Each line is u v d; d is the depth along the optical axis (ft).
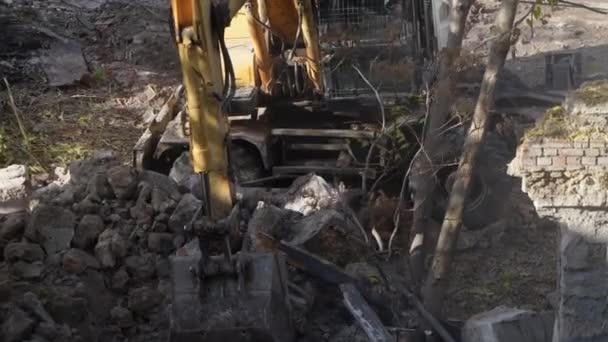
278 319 36.94
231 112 52.85
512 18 39.65
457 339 38.52
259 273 36.50
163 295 42.11
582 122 30.37
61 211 43.32
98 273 42.47
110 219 44.39
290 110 54.85
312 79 52.24
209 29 36.01
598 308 30.83
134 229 44.11
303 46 54.19
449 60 44.06
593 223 30.27
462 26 43.73
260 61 52.70
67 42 75.00
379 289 41.34
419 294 42.86
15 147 59.82
